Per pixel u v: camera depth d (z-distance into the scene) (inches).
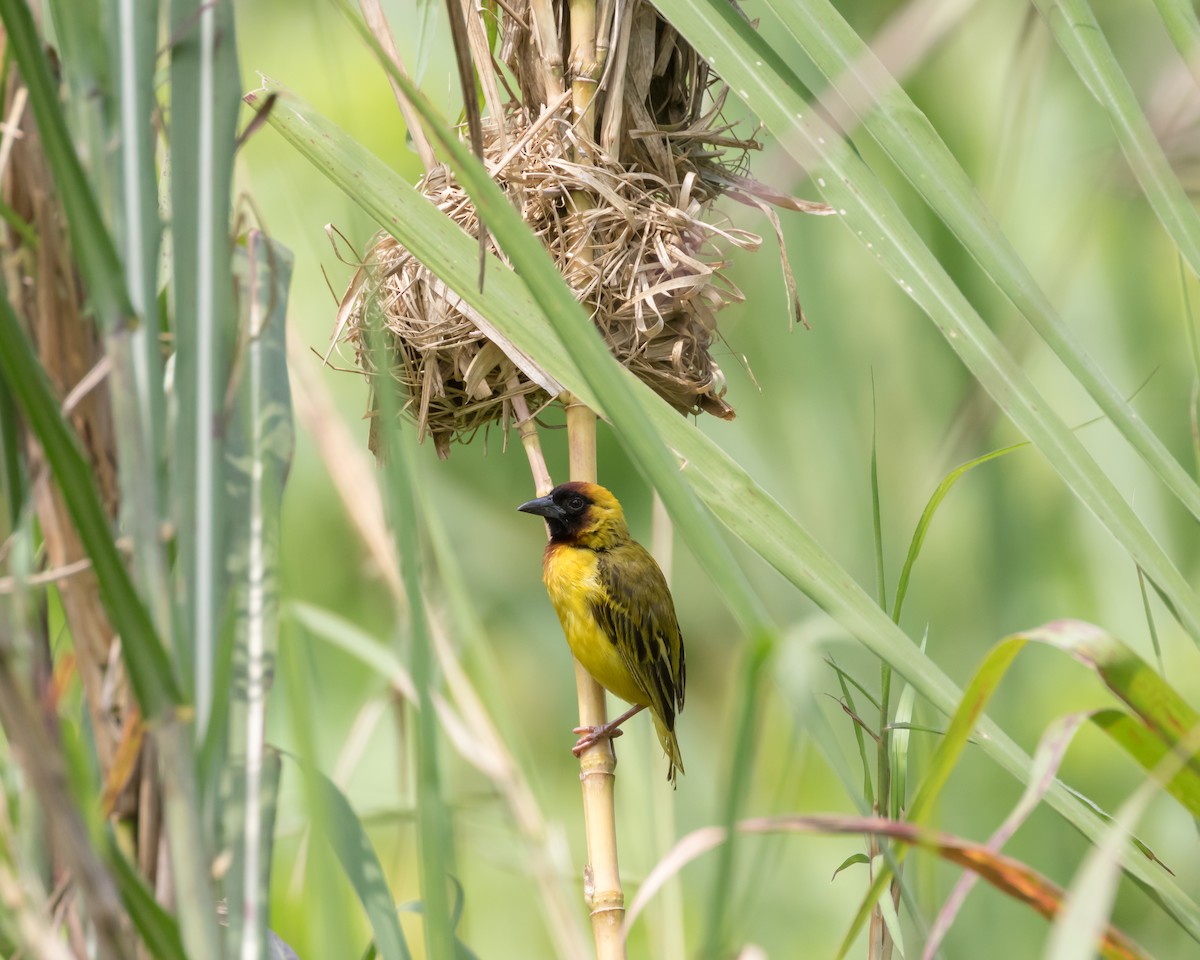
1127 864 189.9
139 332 141.2
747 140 318.0
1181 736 153.9
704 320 316.5
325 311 462.0
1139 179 207.3
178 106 144.8
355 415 431.2
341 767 224.4
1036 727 447.8
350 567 450.6
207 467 142.5
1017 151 224.2
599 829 274.1
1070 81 420.5
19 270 149.4
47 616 152.9
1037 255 411.5
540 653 539.2
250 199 158.1
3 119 149.4
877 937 242.1
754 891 142.8
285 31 478.9
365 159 225.8
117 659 148.6
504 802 196.1
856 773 377.1
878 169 415.2
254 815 149.3
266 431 165.0
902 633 206.5
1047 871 379.6
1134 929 442.0
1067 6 211.9
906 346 410.0
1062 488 438.6
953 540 420.8
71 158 128.5
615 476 555.2
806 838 464.8
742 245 307.6
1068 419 446.0
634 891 308.0
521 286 227.9
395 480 146.5
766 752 199.2
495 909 459.8
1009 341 224.1
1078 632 154.6
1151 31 359.6
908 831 147.4
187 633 140.6
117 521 148.7
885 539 396.2
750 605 136.2
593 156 297.7
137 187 142.4
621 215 297.7
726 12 224.8
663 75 313.3
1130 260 443.8
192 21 145.5
